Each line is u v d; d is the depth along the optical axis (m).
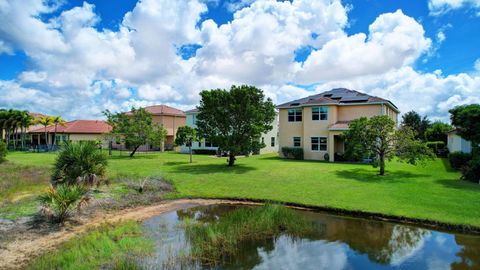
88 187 11.93
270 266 6.27
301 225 8.64
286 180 15.26
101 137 36.41
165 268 6.04
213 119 21.75
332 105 26.06
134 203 11.23
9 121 43.75
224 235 7.73
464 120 16.81
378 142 17.22
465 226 8.05
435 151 29.69
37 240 7.42
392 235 7.97
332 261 6.52
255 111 20.67
